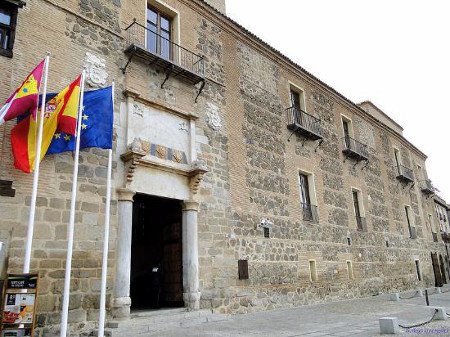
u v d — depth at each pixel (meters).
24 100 7.61
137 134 10.90
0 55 8.65
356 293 18.22
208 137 13.09
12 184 8.18
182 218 11.80
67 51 9.94
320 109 20.03
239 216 13.35
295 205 16.02
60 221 8.75
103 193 9.71
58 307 8.33
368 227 21.19
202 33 14.23
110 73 10.74
